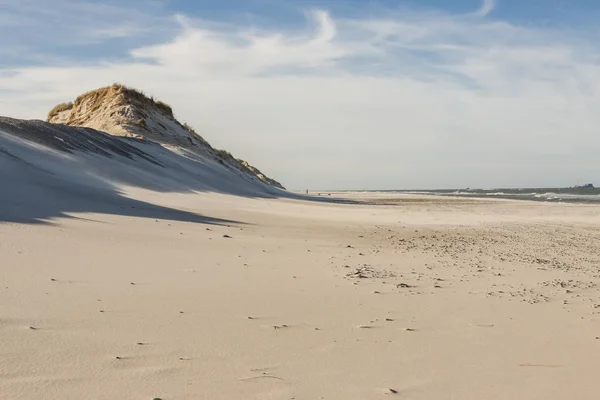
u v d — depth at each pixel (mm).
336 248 13203
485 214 31344
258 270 9242
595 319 6793
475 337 5773
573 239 18516
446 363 4844
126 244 10570
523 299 7973
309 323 6004
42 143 26781
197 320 5801
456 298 7848
